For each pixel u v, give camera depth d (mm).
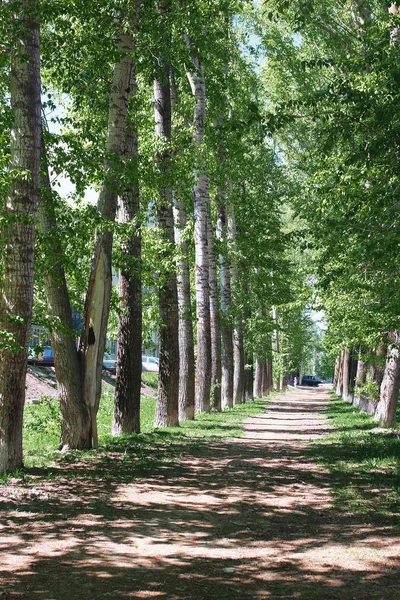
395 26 12391
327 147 10672
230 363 34875
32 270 10203
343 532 7223
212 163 25516
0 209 10586
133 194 16547
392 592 5160
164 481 10203
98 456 12227
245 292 38844
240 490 9773
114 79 13422
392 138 9656
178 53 14133
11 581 5137
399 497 9234
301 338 59844
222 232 33062
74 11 11820
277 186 33781
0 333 9453
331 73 23688
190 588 5164
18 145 10109
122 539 6605
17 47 10188
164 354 20219
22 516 7309
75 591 4973
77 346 14391
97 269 13008
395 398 20609
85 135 12773
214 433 18844
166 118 18875
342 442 16969
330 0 20297
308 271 13688
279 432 21000
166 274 19953
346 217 10586
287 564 5926
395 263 10836
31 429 17141
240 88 28500
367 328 14695
